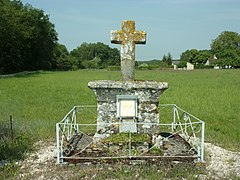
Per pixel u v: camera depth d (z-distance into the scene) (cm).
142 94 919
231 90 2658
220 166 789
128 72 955
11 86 3244
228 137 1105
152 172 717
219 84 3375
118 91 914
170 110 1678
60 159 789
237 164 810
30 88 3020
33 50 7681
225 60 9938
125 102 901
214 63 10488
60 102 2008
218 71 7044
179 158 786
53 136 1092
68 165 770
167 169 739
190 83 3562
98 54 13588
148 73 6209
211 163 808
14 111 1641
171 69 8550
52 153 895
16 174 733
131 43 949
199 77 4834
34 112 1612
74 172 732
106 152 824
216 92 2502
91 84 907
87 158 779
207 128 1251
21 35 6512
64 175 720
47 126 1224
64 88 3033
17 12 6950
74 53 13600
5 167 774
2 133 1095
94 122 1336
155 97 925
